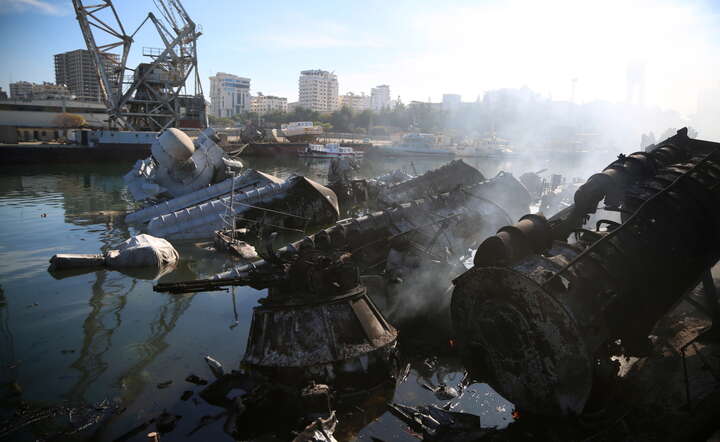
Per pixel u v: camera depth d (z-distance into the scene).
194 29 66.06
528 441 6.43
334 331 7.96
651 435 5.77
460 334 7.48
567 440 6.24
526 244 7.25
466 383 8.30
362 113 170.62
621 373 7.68
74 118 95.00
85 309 12.34
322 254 8.66
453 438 6.57
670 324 9.18
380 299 12.18
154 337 10.57
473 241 16.91
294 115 178.00
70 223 23.55
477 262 7.46
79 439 6.88
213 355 9.64
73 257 16.12
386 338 8.34
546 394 6.42
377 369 8.15
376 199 27.84
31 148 55.50
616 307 6.63
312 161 72.88
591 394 6.41
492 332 6.84
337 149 76.19
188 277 15.17
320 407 7.15
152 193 26.25
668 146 9.98
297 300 8.17
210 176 25.66
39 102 104.06
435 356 9.38
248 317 11.70
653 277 7.07
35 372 8.93
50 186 38.22
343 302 8.28
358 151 86.81
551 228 7.60
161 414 7.49
